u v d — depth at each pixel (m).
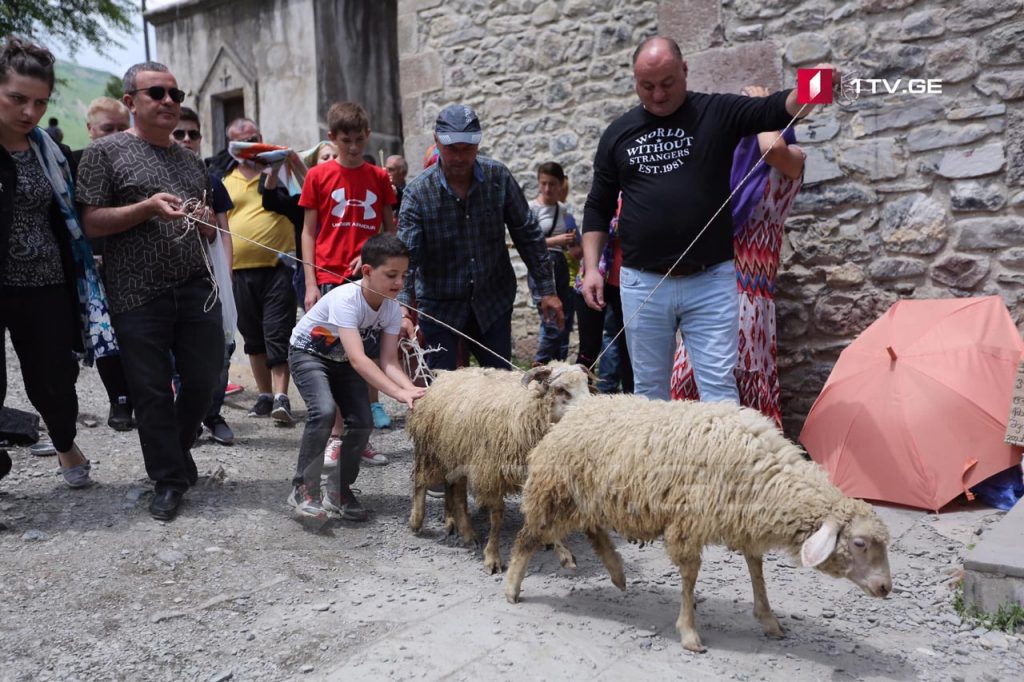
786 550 3.23
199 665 3.18
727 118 4.62
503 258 5.35
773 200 5.56
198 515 4.61
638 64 4.56
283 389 6.53
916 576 4.02
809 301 6.14
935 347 5.11
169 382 4.65
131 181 4.47
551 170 7.71
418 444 4.48
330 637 3.39
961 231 5.65
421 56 9.16
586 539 4.59
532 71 8.54
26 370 4.61
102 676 3.09
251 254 6.52
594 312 6.48
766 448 3.24
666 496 3.25
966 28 5.56
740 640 3.41
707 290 4.77
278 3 13.06
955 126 5.64
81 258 4.72
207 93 14.14
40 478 5.15
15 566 3.91
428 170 5.09
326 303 4.54
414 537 4.57
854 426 5.10
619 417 3.45
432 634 3.42
